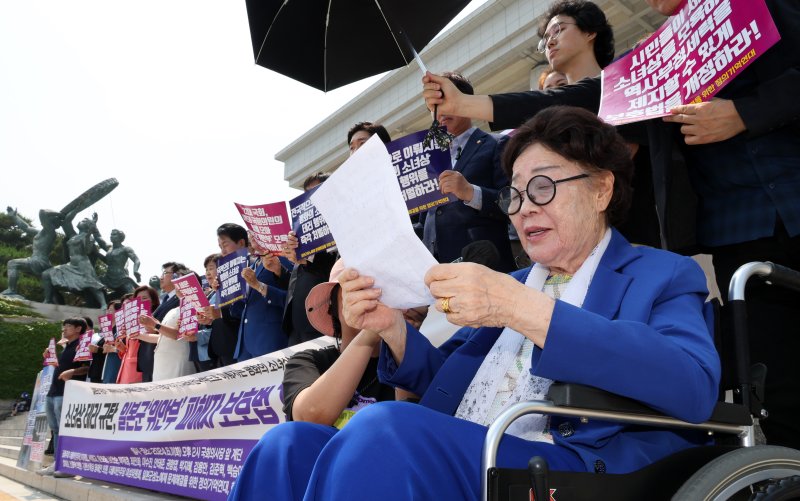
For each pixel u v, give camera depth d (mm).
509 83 12797
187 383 4734
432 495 1097
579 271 1580
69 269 30188
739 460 1215
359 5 2838
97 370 8836
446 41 13367
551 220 1555
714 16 1895
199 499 4305
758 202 1928
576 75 3068
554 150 1568
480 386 1619
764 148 1899
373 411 1182
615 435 1339
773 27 1690
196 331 5559
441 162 3043
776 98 1790
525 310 1198
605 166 1555
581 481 1120
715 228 2031
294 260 3951
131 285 32188
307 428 1512
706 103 1841
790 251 1875
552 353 1166
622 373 1152
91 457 6129
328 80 3096
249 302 4914
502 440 1248
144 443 5090
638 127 2305
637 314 1389
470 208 3338
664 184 2068
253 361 4066
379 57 2988
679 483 1238
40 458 8414
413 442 1128
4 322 24219
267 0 2924
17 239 51062
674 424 1254
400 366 1729
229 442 4105
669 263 1496
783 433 1808
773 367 1812
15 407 21328
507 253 3369
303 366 2424
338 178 1496
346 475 1097
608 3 9438
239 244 5902
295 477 1435
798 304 1804
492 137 3561
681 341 1284
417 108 14594
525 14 11641
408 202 3092
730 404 1349
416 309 2254
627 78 2293
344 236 1527
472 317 1204
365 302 1544
